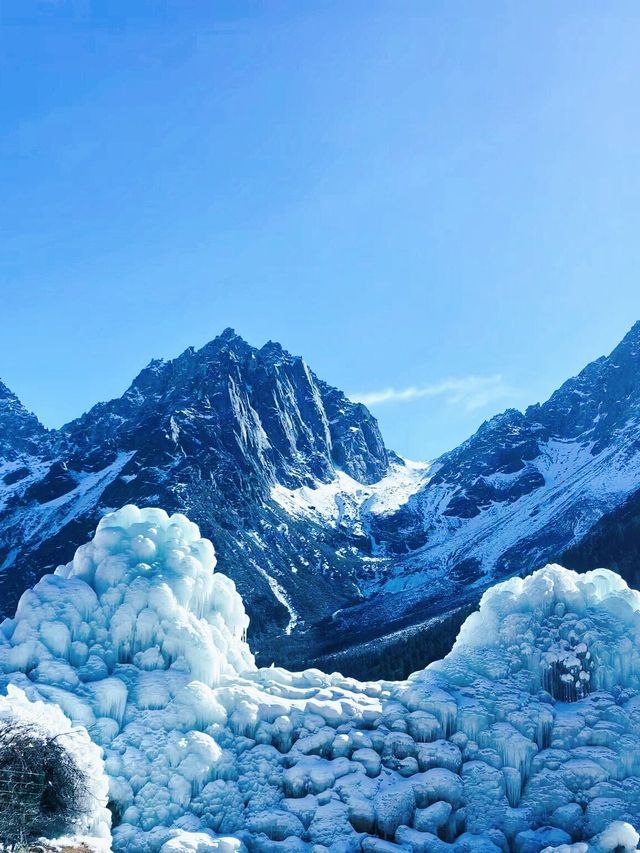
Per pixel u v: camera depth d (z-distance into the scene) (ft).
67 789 162.20
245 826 183.62
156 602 211.61
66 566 241.35
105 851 157.17
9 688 175.11
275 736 200.54
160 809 178.91
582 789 192.24
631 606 228.02
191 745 188.03
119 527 234.38
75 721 183.42
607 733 199.21
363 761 195.83
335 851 176.76
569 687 213.46
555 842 181.47
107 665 204.85
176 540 235.40
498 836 185.68
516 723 201.87
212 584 235.81
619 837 176.35
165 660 209.15
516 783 193.77
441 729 202.28
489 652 220.43
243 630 248.32
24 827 153.79
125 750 183.62
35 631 200.44
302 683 225.15
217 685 211.82
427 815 186.29
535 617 224.94
